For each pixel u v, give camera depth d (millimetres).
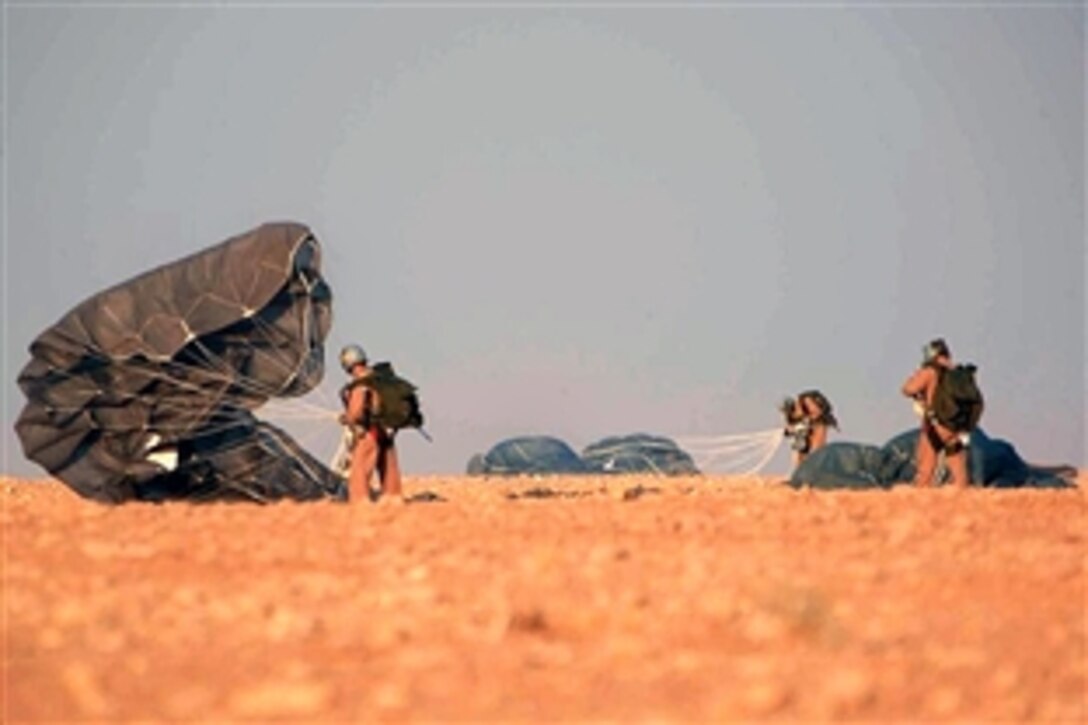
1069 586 59812
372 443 101188
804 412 137000
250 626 52156
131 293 108062
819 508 88188
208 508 94125
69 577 62656
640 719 41000
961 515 84812
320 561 66375
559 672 45688
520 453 195875
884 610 54375
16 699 44500
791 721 41188
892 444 125125
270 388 109625
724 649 48844
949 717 41469
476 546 70688
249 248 107812
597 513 86750
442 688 44000
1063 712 41469
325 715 42125
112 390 108438
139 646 49938
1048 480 127312
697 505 92562
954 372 111750
